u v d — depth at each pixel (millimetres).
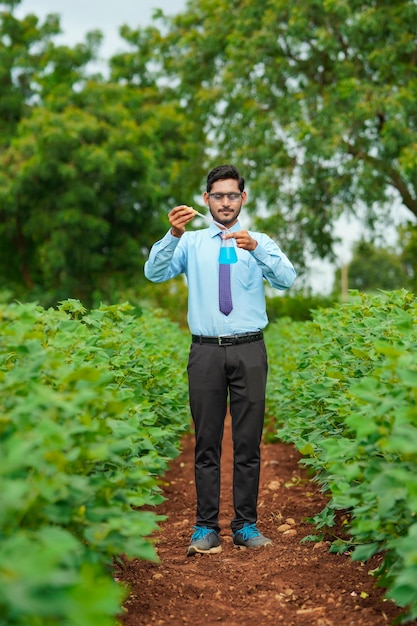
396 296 5984
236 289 4988
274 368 9578
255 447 5098
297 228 21891
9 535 2482
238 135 21859
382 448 3254
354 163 20109
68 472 3033
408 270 65250
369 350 5066
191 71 24328
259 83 21797
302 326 10227
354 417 3104
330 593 4133
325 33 19922
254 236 5148
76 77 29828
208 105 22750
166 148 30969
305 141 20156
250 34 22359
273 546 5094
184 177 25625
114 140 26297
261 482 7352
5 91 30531
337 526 5426
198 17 25562
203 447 5094
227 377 5043
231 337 4973
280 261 4945
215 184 5023
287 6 21062
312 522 5168
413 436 2885
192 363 5062
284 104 20938
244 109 21438
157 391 6039
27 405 2832
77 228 26391
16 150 27547
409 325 4387
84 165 25625
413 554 2697
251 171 21953
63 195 26219
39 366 3252
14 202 27234
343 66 20234
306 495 6664
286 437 6227
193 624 3783
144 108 29734
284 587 4281
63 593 1916
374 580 4230
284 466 7992
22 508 2584
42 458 2711
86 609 1889
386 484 3084
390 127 18812
